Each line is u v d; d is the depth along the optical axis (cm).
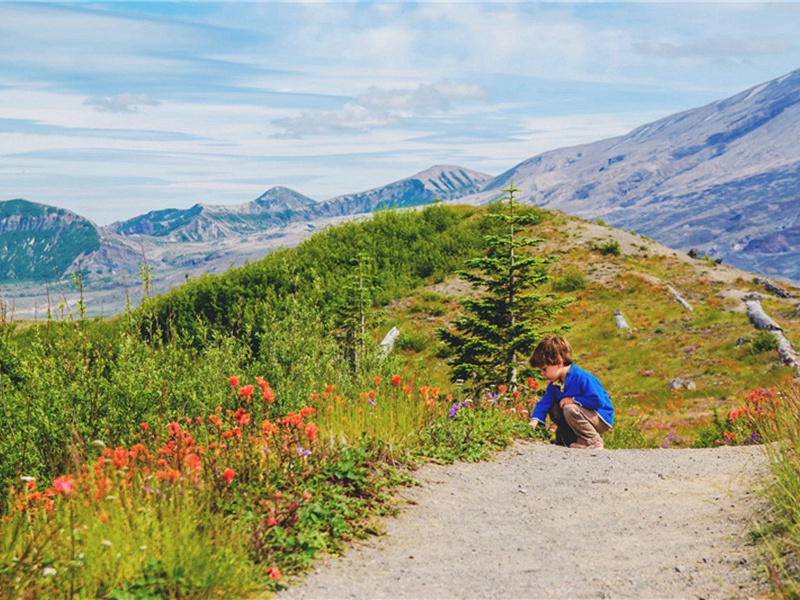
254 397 986
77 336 991
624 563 482
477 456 838
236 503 547
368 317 2136
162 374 1065
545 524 597
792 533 461
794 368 2695
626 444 1270
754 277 3972
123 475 509
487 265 1742
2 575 394
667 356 3086
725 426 1255
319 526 543
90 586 396
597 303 3700
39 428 831
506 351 1670
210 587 409
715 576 438
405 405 880
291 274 3566
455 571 479
